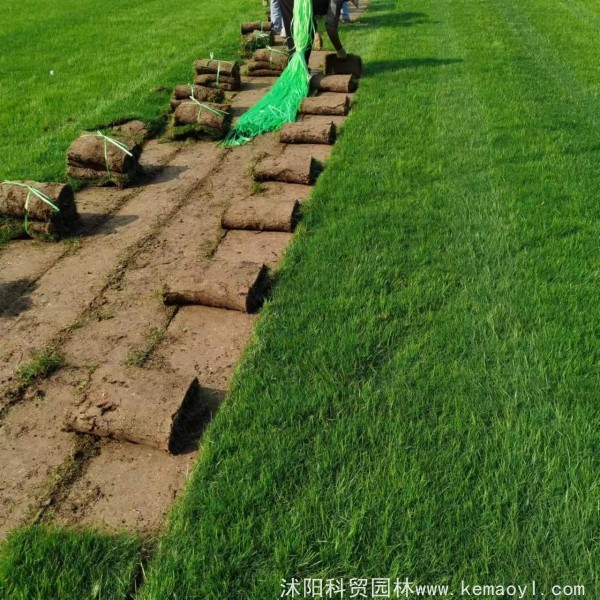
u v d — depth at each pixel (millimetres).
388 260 4309
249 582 2359
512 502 2568
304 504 2602
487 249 4414
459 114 7215
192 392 3172
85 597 2334
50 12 15117
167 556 2457
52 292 4336
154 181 6109
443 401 3113
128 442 3047
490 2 14680
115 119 7477
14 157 6414
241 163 6461
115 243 4957
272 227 4945
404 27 12148
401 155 6102
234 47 11273
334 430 2969
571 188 5293
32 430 3184
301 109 7559
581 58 9648
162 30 12891
